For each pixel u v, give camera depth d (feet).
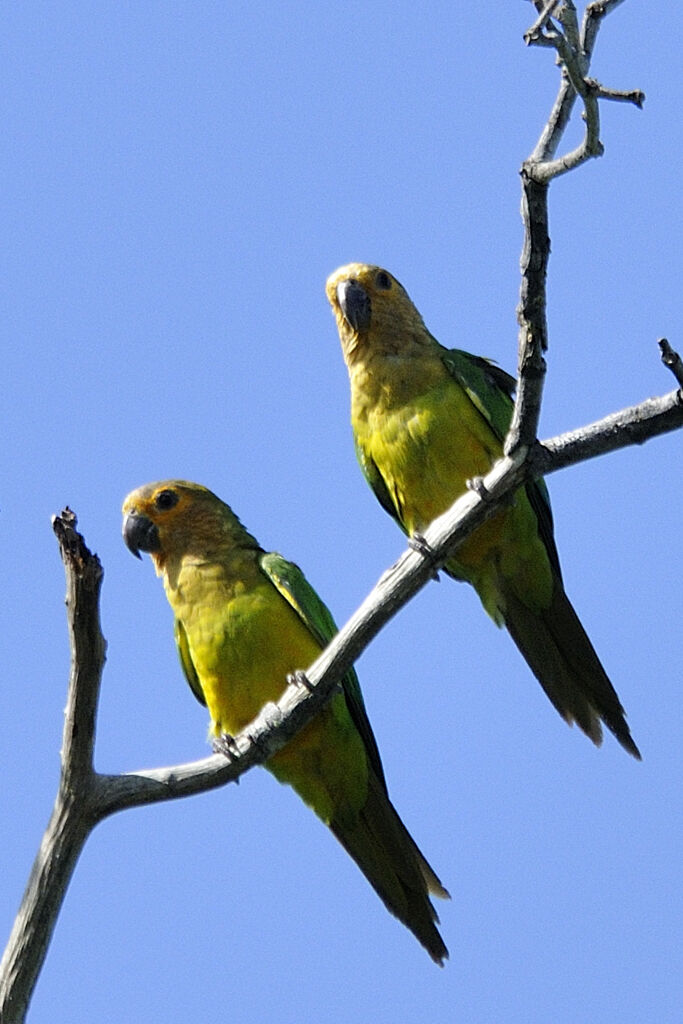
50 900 31.55
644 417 34.27
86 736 31.12
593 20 29.71
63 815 31.78
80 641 30.12
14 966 31.42
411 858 43.24
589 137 29.07
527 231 31.37
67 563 29.68
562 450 34.78
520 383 33.47
